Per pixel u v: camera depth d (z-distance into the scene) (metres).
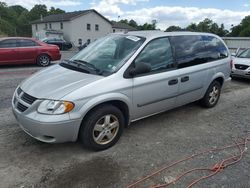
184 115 5.44
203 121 5.15
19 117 3.53
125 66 3.91
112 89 3.67
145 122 4.96
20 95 3.66
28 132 3.51
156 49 4.37
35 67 12.15
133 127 4.70
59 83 3.59
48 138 3.39
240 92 7.80
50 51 12.67
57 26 48.09
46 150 3.76
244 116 5.54
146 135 4.40
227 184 3.15
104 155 3.70
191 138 4.37
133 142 4.12
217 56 5.70
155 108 4.44
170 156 3.75
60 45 30.45
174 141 4.23
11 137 4.11
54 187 2.99
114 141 3.94
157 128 4.71
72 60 4.51
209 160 3.68
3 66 12.19
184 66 4.80
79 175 3.22
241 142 4.29
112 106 3.77
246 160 3.73
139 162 3.56
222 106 6.20
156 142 4.16
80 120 3.44
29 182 3.07
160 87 4.33
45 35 43.78
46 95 3.36
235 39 28.95
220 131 4.70
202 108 5.91
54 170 3.31
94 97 3.50
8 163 3.42
